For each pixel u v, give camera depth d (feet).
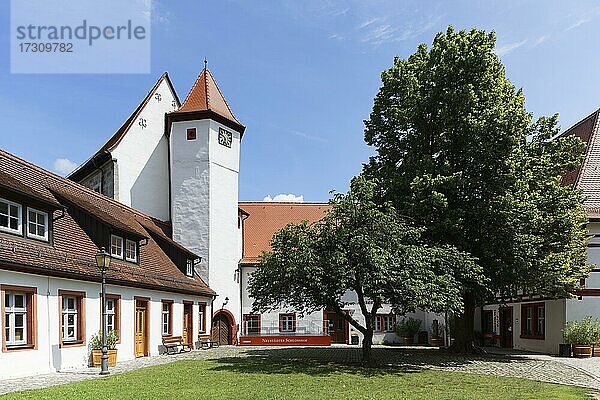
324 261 66.90
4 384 49.52
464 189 79.41
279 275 68.03
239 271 121.80
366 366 68.18
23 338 56.08
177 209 114.62
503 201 75.97
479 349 87.35
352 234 67.00
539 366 69.82
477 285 77.36
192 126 115.96
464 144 82.23
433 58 87.97
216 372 60.44
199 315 106.22
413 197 78.48
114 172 110.52
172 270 96.53
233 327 116.16
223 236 115.96
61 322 61.62
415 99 87.20
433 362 73.92
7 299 53.98
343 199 68.85
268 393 46.75
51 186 75.61
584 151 98.37
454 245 78.48
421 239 78.38
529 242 75.66
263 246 133.28
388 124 91.71
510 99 85.97
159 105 123.24
